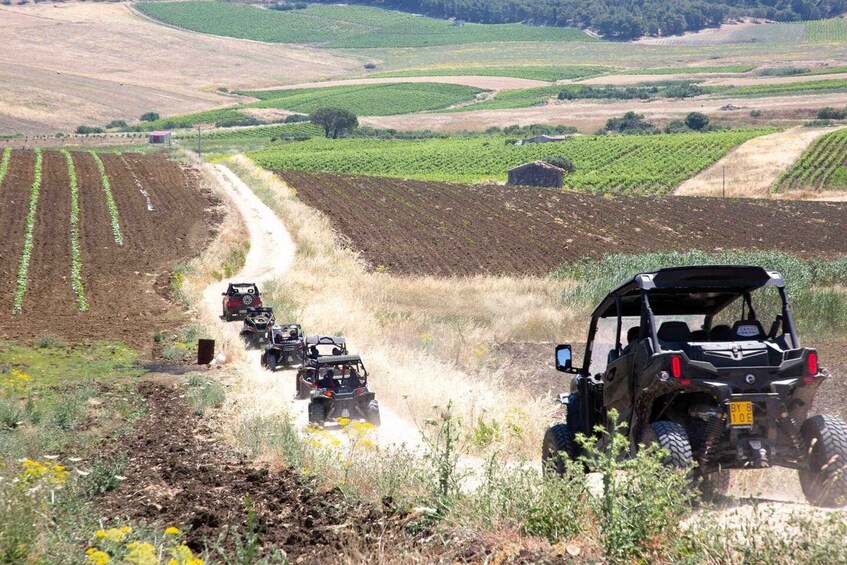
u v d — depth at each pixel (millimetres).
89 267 85188
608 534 10500
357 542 12602
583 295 58688
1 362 47469
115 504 18266
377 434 23922
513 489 13008
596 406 16312
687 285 14422
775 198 156000
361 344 44375
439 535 12320
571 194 140125
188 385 39969
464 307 63344
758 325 14539
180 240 100812
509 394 30203
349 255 95250
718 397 12906
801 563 9289
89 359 48562
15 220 102188
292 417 29219
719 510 12750
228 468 21031
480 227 112625
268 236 106000
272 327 46469
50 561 11336
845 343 39000
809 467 13125
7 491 12812
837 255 95062
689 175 188625
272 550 13195
